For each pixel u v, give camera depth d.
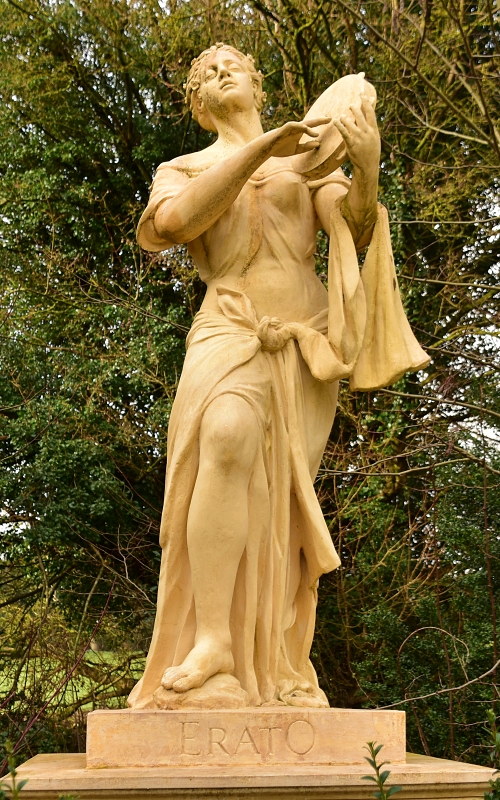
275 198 3.36
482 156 7.52
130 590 7.55
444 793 2.59
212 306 3.28
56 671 7.59
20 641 8.12
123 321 8.45
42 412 8.15
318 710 2.79
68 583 8.47
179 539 3.06
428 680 6.51
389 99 8.46
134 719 2.70
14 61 9.65
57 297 8.59
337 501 7.31
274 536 3.11
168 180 3.41
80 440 7.99
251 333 3.19
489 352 7.46
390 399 7.65
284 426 3.17
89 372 8.30
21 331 8.92
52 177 9.35
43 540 7.89
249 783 2.47
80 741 7.33
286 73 8.71
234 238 3.32
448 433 6.58
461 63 7.33
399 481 7.65
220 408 2.99
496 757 2.63
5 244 9.53
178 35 8.61
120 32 9.66
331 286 3.23
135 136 9.99
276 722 2.74
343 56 8.60
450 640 6.41
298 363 3.24
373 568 6.91
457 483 6.57
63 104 9.73
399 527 7.85
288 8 8.02
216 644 2.91
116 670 7.87
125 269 8.59
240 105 3.58
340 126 3.11
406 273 7.64
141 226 3.39
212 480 2.95
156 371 7.95
